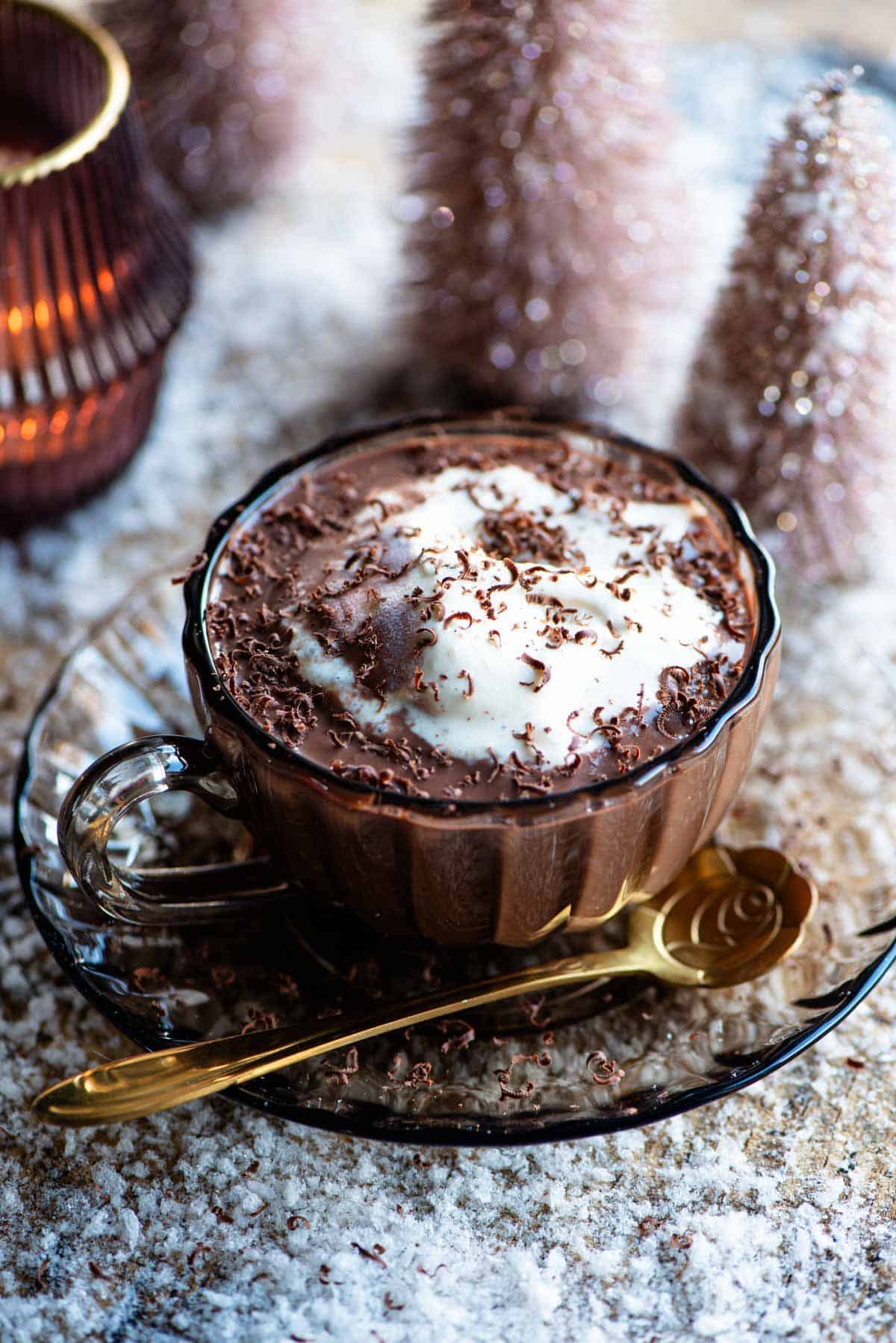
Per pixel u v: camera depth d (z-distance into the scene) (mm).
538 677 381
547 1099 386
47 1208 392
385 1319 378
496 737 380
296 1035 393
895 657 476
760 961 407
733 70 632
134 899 401
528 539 409
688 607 399
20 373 477
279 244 597
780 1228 388
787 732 453
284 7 562
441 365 545
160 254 504
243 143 583
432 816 370
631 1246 386
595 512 417
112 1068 388
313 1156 397
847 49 640
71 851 387
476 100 491
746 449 479
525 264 508
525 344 523
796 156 450
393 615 389
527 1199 392
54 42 504
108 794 386
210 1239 388
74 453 500
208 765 393
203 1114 403
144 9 556
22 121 522
